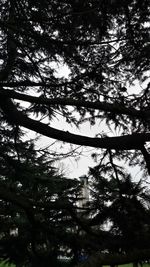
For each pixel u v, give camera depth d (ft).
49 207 19.61
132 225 15.55
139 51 22.82
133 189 17.33
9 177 28.55
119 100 23.77
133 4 22.86
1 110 25.62
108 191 18.49
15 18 22.36
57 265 18.90
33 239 20.24
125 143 21.70
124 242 14.35
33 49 23.40
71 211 18.98
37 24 23.36
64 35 23.80
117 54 23.22
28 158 27.91
